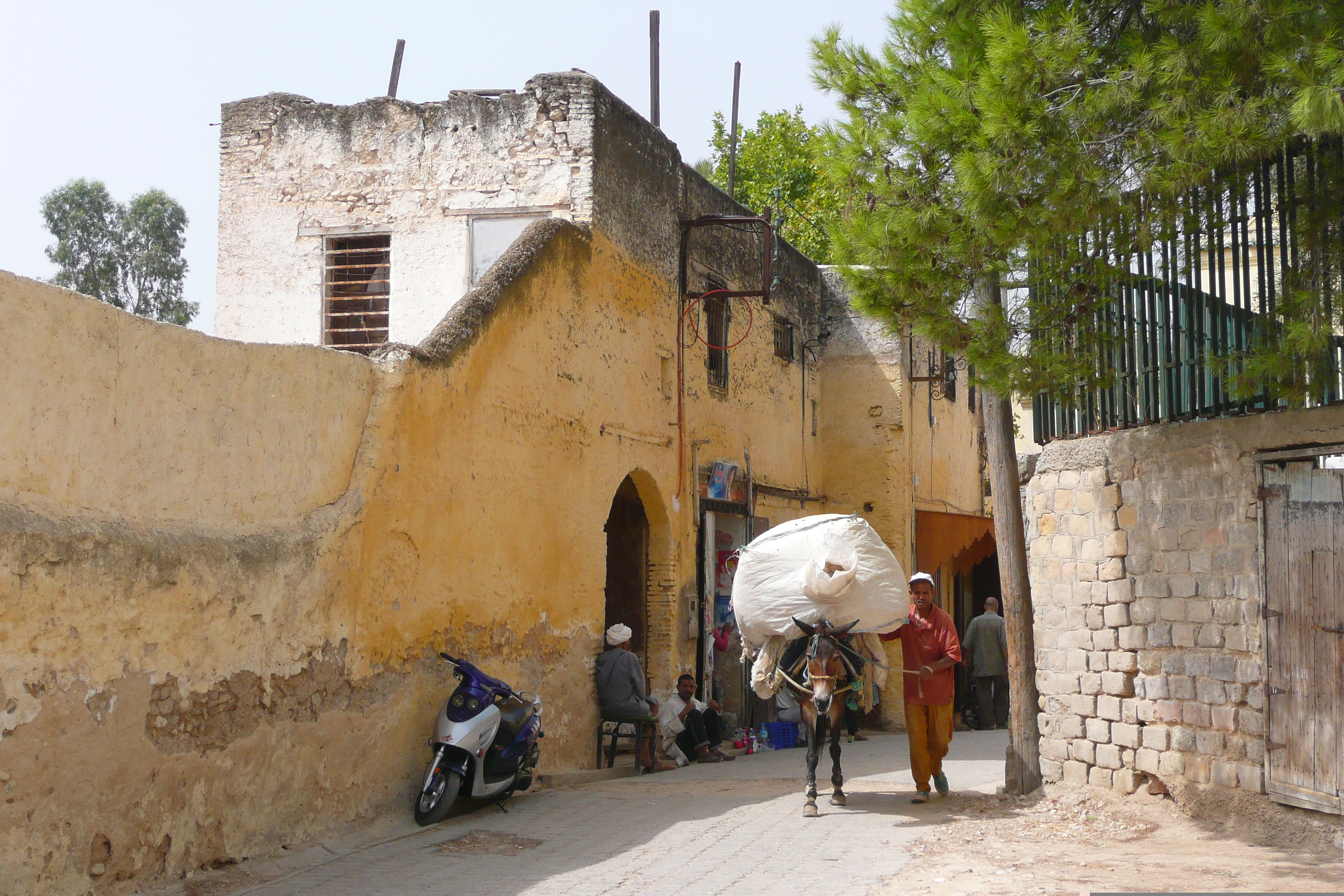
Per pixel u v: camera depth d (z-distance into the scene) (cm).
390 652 870
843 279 812
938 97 734
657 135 1472
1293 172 714
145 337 638
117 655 605
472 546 997
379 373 870
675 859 723
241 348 720
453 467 966
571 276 1212
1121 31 763
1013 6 762
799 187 3052
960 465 2456
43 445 568
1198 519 773
